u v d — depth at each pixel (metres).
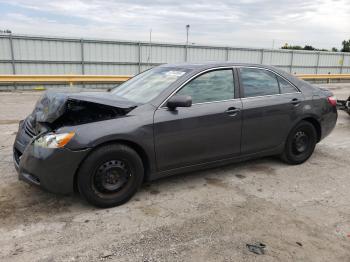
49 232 3.12
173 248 2.90
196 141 3.98
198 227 3.26
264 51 24.03
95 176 3.45
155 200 3.82
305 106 4.90
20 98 12.61
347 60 28.12
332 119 5.35
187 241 3.01
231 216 3.49
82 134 3.32
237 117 4.24
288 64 25.36
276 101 4.62
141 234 3.12
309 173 4.78
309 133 5.10
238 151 4.39
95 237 3.05
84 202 3.72
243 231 3.20
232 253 2.84
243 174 4.68
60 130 3.35
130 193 3.70
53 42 17.48
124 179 3.63
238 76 4.39
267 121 4.54
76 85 17.41
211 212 3.56
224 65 4.34
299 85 5.01
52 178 3.32
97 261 2.71
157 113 3.72
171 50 20.81
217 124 4.09
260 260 2.75
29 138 3.74
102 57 18.91
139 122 3.58
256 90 4.53
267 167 4.98
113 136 3.42
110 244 2.95
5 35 16.38
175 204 3.74
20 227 3.19
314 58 26.42
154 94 3.94
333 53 27.17
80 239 3.02
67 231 3.14
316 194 4.08
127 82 4.89
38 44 17.17
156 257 2.77
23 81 15.73
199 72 4.10
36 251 2.83
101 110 3.74
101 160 3.43
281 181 4.46
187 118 3.87
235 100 4.29
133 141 3.55
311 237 3.12
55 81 16.42
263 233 3.17
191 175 4.59
